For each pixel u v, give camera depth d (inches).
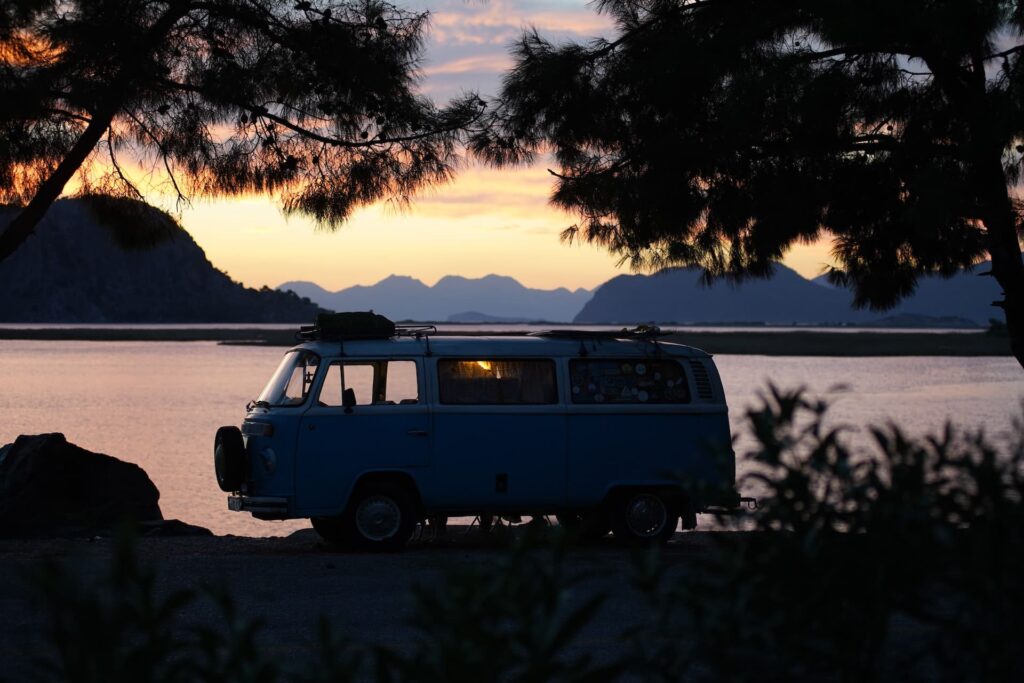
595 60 492.7
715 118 468.1
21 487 569.6
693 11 486.6
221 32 470.9
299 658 255.1
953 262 507.8
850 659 93.1
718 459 98.1
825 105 438.9
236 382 3356.3
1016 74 422.6
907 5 404.8
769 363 4918.8
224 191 494.6
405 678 82.1
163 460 1353.3
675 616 159.2
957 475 95.2
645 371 511.2
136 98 468.8
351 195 494.0
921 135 473.4
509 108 496.1
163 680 77.0
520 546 86.3
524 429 496.1
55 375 3774.6
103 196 528.4
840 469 93.9
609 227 521.7
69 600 72.4
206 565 418.3
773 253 490.3
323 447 477.7
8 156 474.3
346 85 473.1
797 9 458.0
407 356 491.2
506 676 189.0
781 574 91.5
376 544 476.4
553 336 513.7
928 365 4798.2
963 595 96.3
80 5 449.1
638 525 500.4
